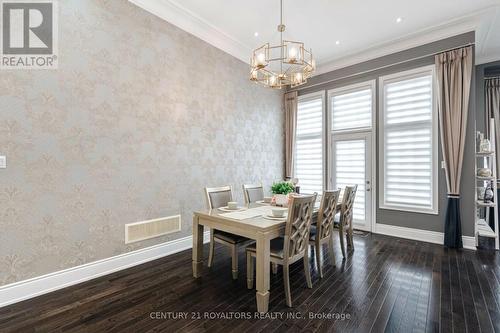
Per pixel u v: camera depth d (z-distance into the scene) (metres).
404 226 4.04
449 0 3.08
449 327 1.79
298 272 2.73
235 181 4.31
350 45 4.22
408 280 2.52
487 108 4.61
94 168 2.57
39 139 2.22
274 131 5.27
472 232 3.46
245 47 4.32
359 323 1.85
